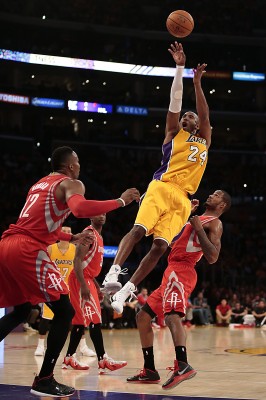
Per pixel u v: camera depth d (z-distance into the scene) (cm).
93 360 872
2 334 528
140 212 564
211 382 623
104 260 2555
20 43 3409
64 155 537
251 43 3553
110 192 3150
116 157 3488
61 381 635
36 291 503
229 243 2927
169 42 3534
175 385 546
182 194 585
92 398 511
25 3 3391
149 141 3506
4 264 501
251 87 3778
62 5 3438
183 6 3634
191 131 607
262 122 3628
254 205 3319
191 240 617
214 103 3575
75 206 484
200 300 2156
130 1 3584
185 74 3509
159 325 1936
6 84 3394
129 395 530
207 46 3588
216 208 638
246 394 539
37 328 1653
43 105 3225
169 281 611
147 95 3769
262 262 2834
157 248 565
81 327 748
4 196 2759
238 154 3641
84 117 3450
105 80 3591
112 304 536
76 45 3522
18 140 3209
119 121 3606
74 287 739
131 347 1112
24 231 504
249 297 2208
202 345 1173
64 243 861
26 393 529
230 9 3688
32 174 3025
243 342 1259
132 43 3531
